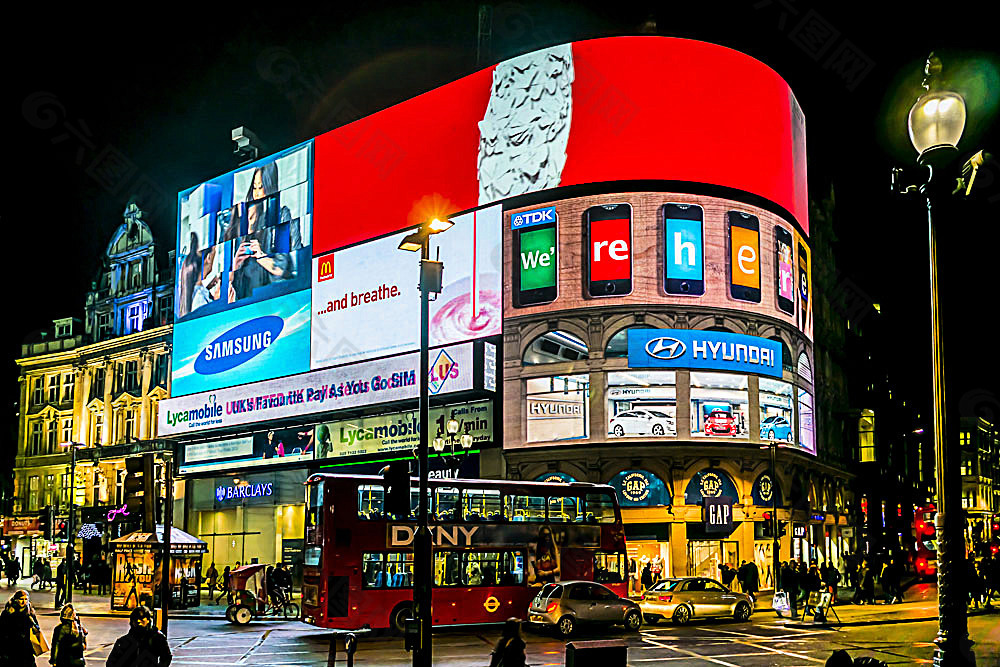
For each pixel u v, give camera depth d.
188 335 66.69
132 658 12.55
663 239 48.00
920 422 83.62
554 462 47.78
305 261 59.84
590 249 48.44
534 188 50.06
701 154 49.00
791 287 52.22
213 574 48.03
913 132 10.59
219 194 66.75
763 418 48.88
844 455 67.38
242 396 61.53
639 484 46.62
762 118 51.78
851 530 65.44
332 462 56.28
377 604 29.97
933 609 38.41
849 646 26.36
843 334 70.62
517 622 14.19
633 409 47.16
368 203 56.97
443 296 52.50
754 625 32.78
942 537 9.92
